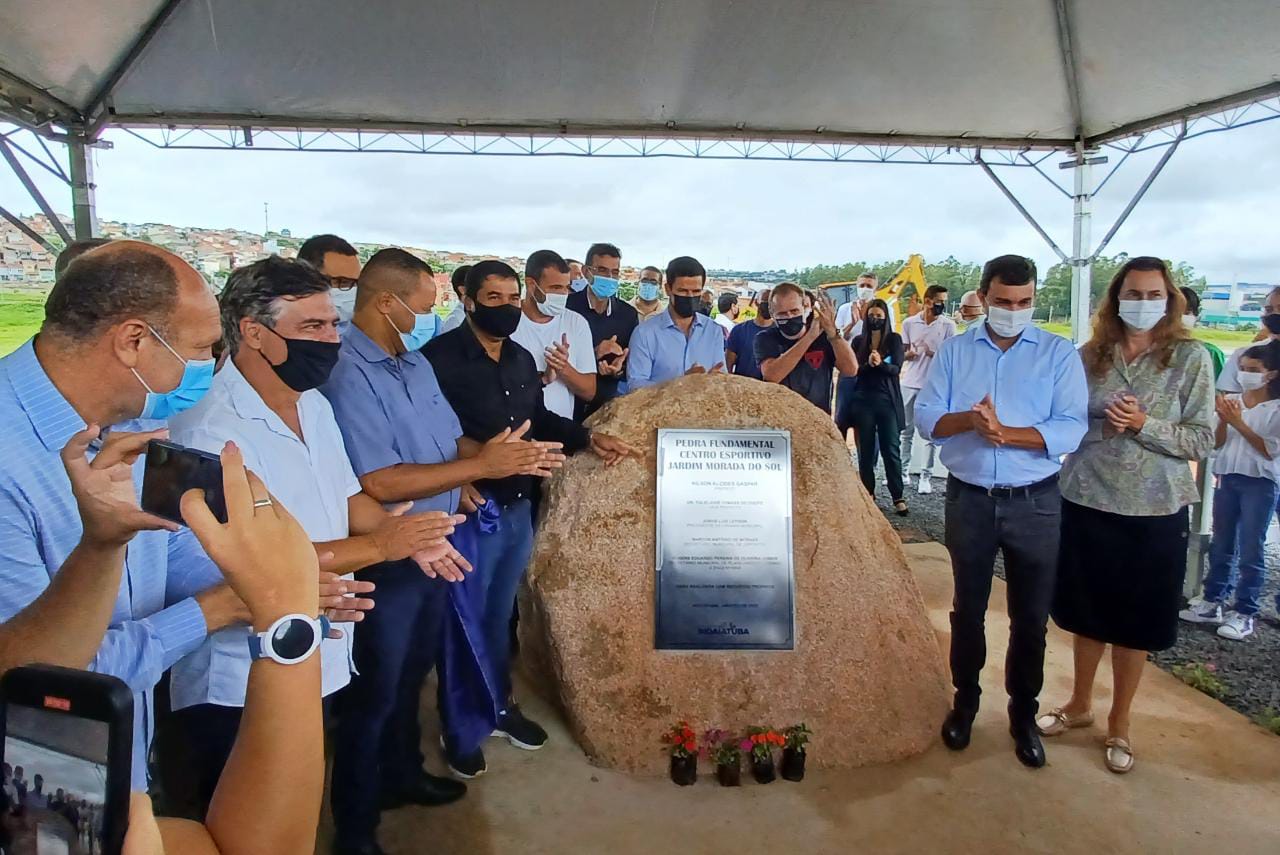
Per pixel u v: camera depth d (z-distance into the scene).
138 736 1.46
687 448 3.28
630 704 3.18
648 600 3.24
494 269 3.01
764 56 7.05
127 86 7.14
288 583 0.92
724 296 10.04
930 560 5.92
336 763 2.56
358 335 2.69
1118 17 6.20
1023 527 3.10
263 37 6.56
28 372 1.29
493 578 3.20
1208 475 4.93
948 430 3.19
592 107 8.05
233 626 1.82
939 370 3.30
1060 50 6.86
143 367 1.32
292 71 7.12
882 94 7.74
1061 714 3.45
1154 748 3.35
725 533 3.25
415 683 2.85
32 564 1.29
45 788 0.78
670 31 6.64
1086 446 3.22
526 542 3.29
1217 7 5.67
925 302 8.67
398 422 2.70
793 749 3.09
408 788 2.93
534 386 3.34
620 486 3.31
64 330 1.28
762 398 3.44
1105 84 7.16
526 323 4.22
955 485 3.24
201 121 7.90
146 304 1.29
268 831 0.90
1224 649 4.36
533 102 7.91
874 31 6.66
